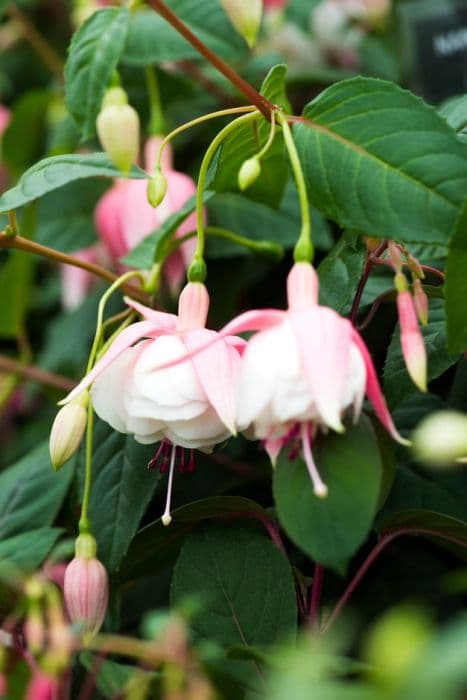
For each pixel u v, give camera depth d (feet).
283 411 1.98
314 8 3.52
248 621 2.20
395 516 2.21
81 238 3.07
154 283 2.50
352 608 2.49
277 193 2.58
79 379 3.17
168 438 2.17
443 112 2.41
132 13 2.27
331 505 2.01
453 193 2.13
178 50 2.86
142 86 3.05
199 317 2.16
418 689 1.76
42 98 3.22
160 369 2.05
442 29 2.85
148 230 2.67
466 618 2.26
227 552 2.23
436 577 2.55
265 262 2.79
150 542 2.33
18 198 2.26
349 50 3.41
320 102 2.19
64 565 2.49
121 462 2.40
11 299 2.92
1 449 3.64
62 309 3.78
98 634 2.36
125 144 2.21
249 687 2.10
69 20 4.24
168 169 2.81
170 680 1.98
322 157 2.19
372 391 2.03
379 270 2.50
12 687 2.14
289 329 2.00
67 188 3.10
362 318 2.61
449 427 2.01
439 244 2.12
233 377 2.08
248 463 2.72
